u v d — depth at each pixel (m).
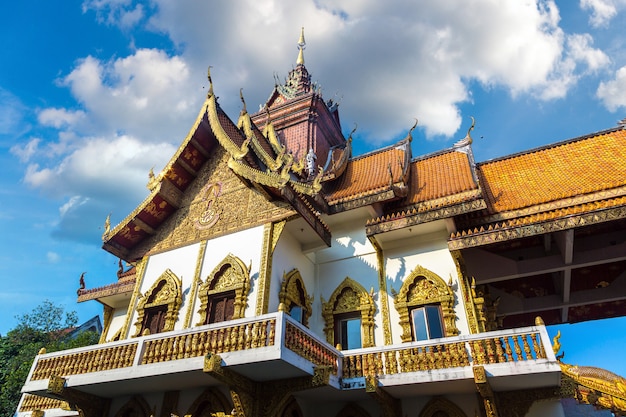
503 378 8.77
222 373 8.23
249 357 8.15
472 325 11.09
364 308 12.37
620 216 9.93
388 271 12.87
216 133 13.45
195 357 8.65
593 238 12.09
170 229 13.96
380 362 9.93
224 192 13.66
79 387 10.04
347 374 10.05
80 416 10.47
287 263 12.22
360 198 13.59
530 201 12.54
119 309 16.55
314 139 21.56
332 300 12.92
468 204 11.72
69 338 32.53
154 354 9.30
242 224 12.52
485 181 15.12
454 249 11.12
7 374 25.83
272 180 11.67
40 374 10.65
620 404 9.14
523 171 14.96
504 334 9.17
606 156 13.84
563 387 9.14
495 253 12.84
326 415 10.61
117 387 10.01
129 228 13.80
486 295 13.20
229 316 11.07
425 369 9.33
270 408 8.91
